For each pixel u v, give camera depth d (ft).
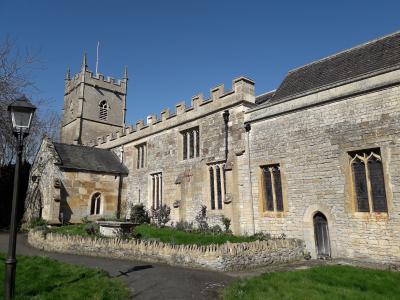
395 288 28.96
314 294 26.73
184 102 78.54
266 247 44.83
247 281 31.35
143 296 27.12
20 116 26.32
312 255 49.73
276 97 62.69
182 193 73.56
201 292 28.91
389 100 44.57
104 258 46.62
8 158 104.12
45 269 34.24
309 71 64.13
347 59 58.39
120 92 149.79
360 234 45.34
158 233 60.44
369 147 45.57
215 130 68.74
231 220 60.34
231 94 66.39
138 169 91.86
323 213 49.44
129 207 90.99
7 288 23.66
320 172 50.60
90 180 87.61
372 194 45.37
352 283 30.45
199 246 41.63
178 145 78.89
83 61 140.87
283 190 54.95
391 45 52.49
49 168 84.33
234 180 61.82
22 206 99.50
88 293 26.40
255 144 60.54
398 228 41.86
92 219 84.79
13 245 24.34
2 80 53.83
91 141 121.19
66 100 150.61
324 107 51.52
